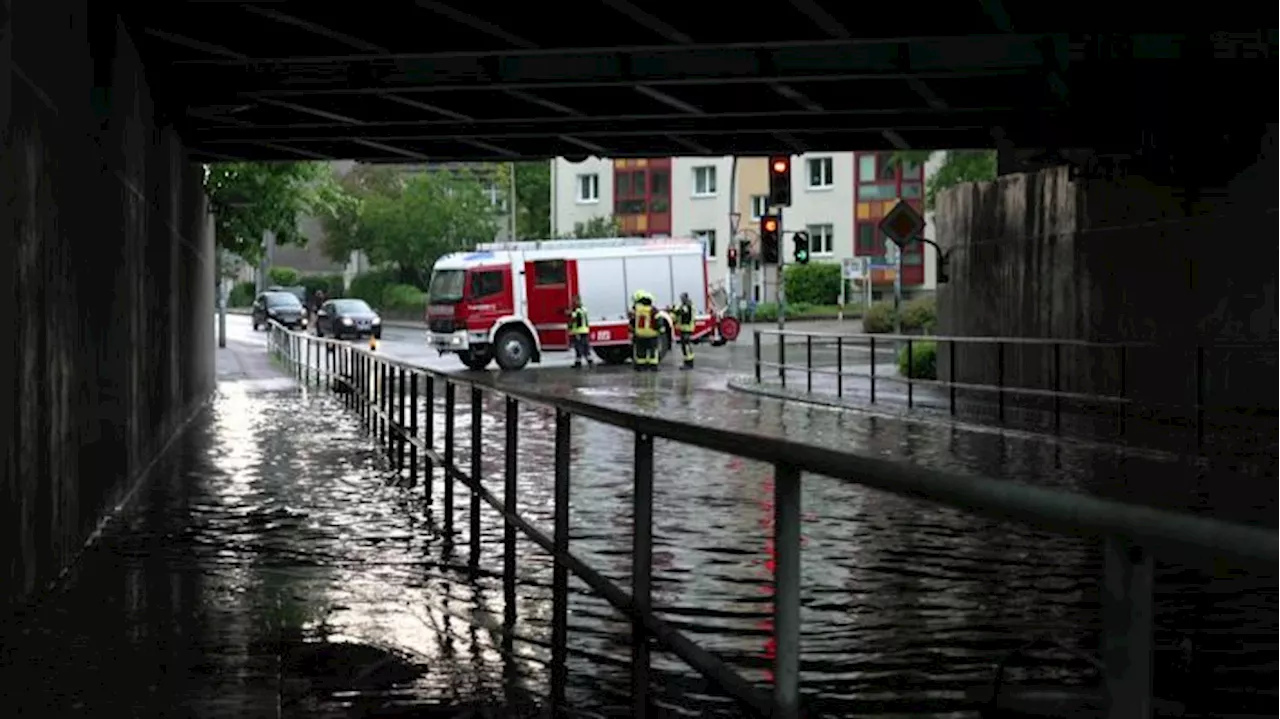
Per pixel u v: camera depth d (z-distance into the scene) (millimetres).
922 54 23750
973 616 8570
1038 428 25688
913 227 35094
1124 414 24094
